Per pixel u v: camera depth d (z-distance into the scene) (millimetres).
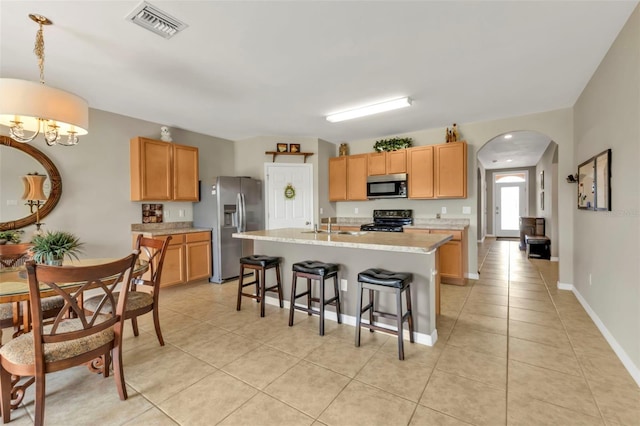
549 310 3227
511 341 2521
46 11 1897
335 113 4043
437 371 2094
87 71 2768
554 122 3967
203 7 1883
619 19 2049
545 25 2119
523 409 1692
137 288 4113
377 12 1963
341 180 5645
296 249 3367
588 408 1688
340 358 2295
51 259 2127
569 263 3959
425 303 2518
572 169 3861
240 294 3379
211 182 4664
